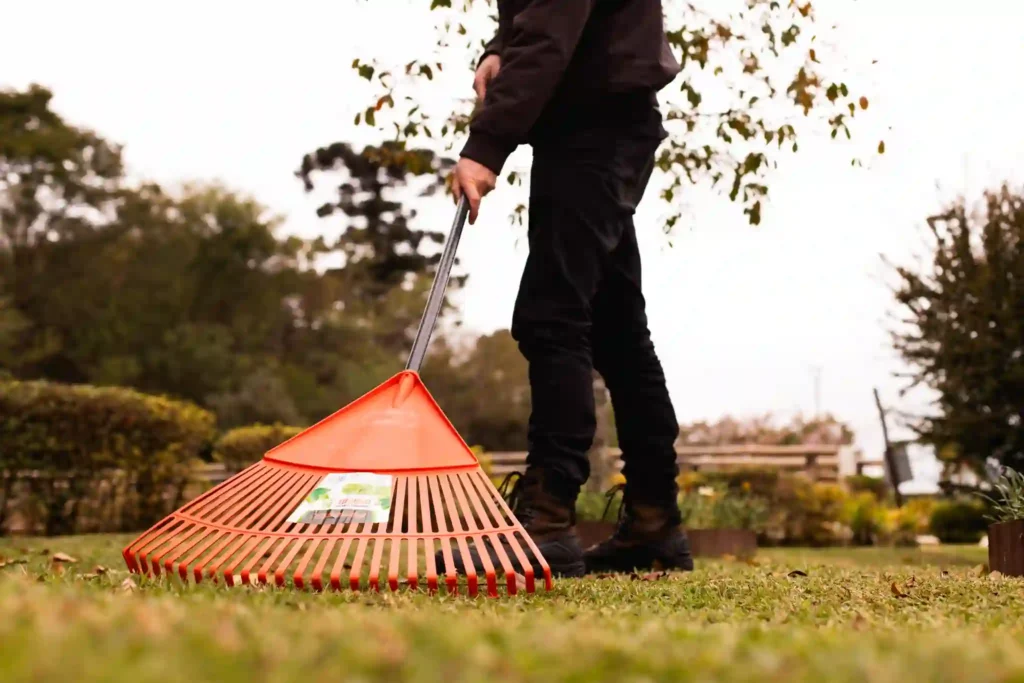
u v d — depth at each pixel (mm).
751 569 2607
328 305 33031
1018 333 6164
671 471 2725
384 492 1679
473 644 668
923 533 9977
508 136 2160
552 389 2219
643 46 2318
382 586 1719
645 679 588
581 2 2176
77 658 506
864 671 612
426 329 2008
